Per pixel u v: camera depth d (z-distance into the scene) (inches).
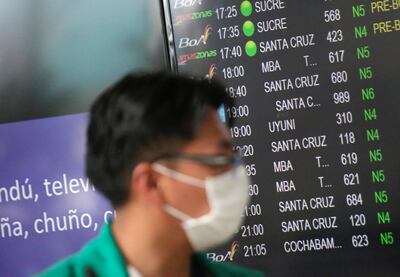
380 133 124.2
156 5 128.3
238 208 58.5
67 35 130.7
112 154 53.1
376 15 124.0
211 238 57.2
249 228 127.1
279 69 126.9
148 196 53.9
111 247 54.4
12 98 132.0
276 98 127.1
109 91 54.0
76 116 129.5
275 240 126.6
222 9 127.6
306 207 126.1
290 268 126.2
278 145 127.0
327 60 125.6
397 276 123.2
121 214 55.4
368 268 124.2
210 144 54.2
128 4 129.0
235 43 127.7
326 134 125.7
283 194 126.8
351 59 124.8
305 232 125.9
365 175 124.6
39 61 131.6
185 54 128.4
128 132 52.1
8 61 132.3
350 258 124.7
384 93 124.0
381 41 124.0
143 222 54.4
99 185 54.9
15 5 132.0
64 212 130.0
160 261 55.0
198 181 54.2
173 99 52.3
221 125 56.0
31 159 130.4
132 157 52.9
